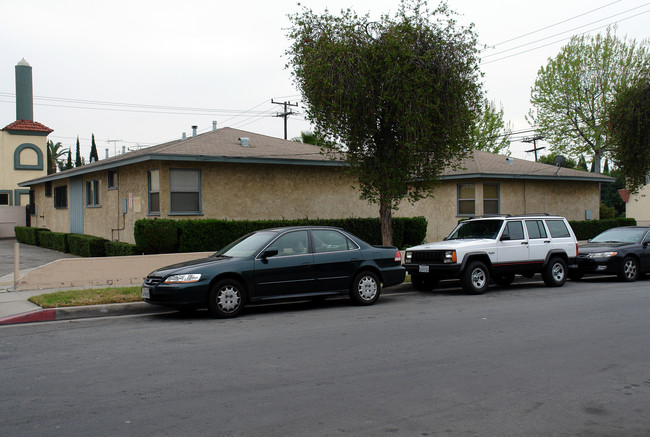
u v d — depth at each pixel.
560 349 7.43
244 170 18.81
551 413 5.04
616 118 23.86
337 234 11.38
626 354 7.17
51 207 29.08
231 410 5.11
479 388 5.76
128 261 13.70
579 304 11.30
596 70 37.78
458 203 25.58
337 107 14.05
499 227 13.67
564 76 38.75
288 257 10.62
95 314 10.50
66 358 7.09
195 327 9.17
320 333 8.55
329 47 14.02
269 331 8.76
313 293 10.79
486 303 11.59
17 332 8.84
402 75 13.91
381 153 15.30
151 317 10.27
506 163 26.89
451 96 14.59
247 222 17.09
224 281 9.99
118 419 4.89
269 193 19.34
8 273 16.05
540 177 26.00
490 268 13.34
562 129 40.06
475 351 7.32
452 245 13.05
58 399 5.44
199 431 4.61
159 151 17.25
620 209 57.12
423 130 14.16
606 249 15.58
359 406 5.21
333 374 6.27
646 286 14.41
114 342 8.04
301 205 20.02
